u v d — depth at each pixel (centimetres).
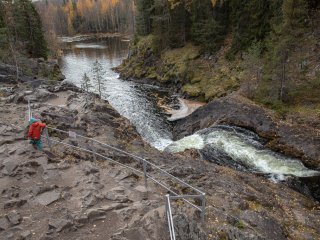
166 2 5638
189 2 5256
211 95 4134
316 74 3088
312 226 1620
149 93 4850
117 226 1076
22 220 1087
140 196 1270
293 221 1623
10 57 4469
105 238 1020
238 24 4469
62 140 1809
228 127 2952
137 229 1021
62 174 1398
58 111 2314
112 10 13975
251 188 1908
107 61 7612
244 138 2780
